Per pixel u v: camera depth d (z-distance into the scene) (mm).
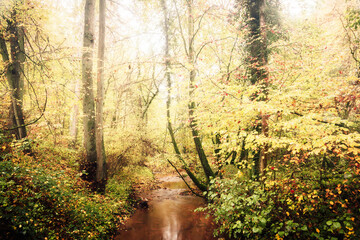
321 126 4254
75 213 4930
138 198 9320
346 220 3830
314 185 4992
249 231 4688
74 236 4469
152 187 11516
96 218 5602
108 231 5641
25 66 7520
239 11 7938
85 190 6742
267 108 4328
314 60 5531
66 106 7801
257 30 7402
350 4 6684
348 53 6301
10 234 3529
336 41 7336
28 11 6738
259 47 7164
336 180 4809
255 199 4328
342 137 3670
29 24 7141
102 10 7543
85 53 7668
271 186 4836
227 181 5340
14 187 4180
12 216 3658
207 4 7766
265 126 5312
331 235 3889
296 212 4309
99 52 7562
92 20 7859
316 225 4082
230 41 8734
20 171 4465
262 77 6730
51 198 4586
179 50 10680
